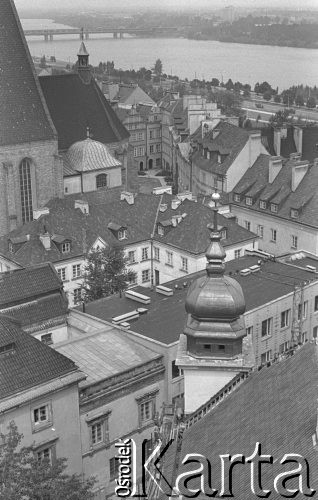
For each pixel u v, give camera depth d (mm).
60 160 162375
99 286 121625
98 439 84562
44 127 158875
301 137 196000
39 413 78188
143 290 108375
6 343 77438
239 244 141750
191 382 58781
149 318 97250
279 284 107438
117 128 190000
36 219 140375
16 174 157250
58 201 147375
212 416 51594
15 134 154875
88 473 83875
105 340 92250
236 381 55250
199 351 57938
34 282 102312
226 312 56625
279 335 103875
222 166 169750
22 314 99500
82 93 185500
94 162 173375
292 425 41906
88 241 138375
